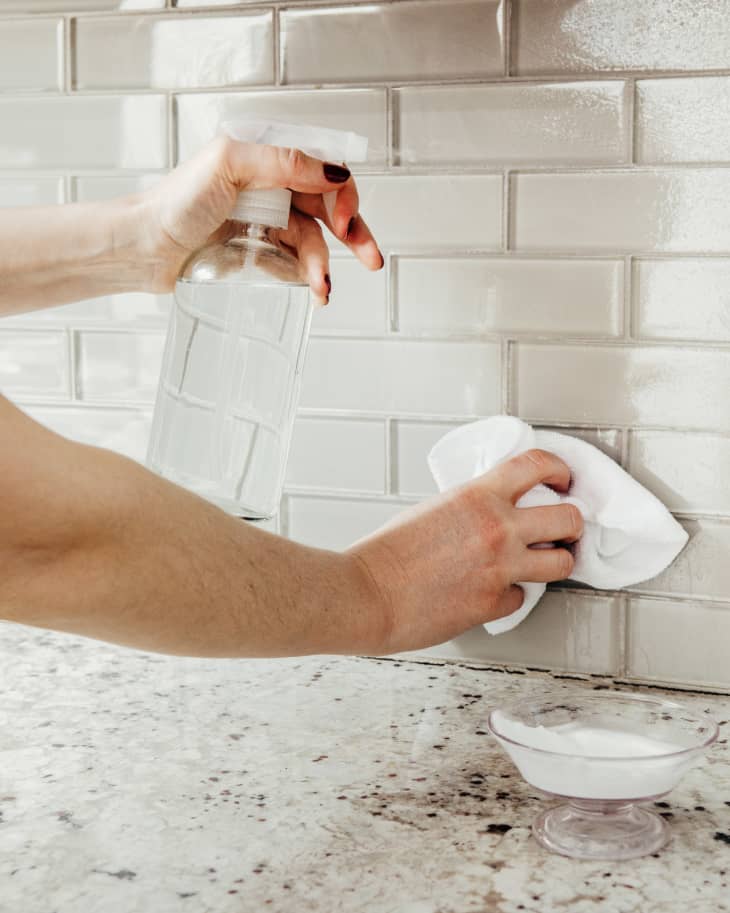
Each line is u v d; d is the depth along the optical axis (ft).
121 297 3.72
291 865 2.23
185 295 3.03
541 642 3.35
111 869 2.22
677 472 3.16
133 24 3.55
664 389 3.15
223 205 2.90
